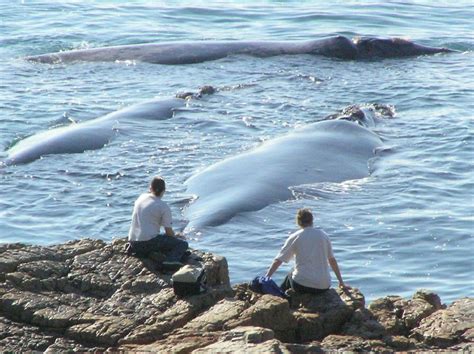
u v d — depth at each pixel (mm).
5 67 129000
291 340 47250
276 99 112438
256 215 75000
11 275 51156
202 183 81188
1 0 177125
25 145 93188
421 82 120688
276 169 83688
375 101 112438
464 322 46844
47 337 46875
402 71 127750
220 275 53000
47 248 54438
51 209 77000
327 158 87562
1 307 48969
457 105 109875
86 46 144875
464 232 71062
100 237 71438
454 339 45625
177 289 49219
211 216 74188
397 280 62969
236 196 77688
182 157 90375
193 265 50812
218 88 116438
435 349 44812
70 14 166500
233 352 41562
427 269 64812
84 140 93750
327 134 94000
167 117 103625
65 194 80438
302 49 137000
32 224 73812
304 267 50000
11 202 78375
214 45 137750
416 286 61969
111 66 130625
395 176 84750
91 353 44812
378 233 71250
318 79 122875
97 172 85938
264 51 136375
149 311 48188
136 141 94938
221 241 70312
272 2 180875
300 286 49906
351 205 77500
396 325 47625
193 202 77812
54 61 132500
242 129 100062
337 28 159000
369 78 123562
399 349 45125
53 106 109312
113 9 171875
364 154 90625
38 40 146875
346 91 116812
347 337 46062
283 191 79500
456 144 94438
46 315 47812
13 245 54656
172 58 133500
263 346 42031
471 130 98812
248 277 63406
